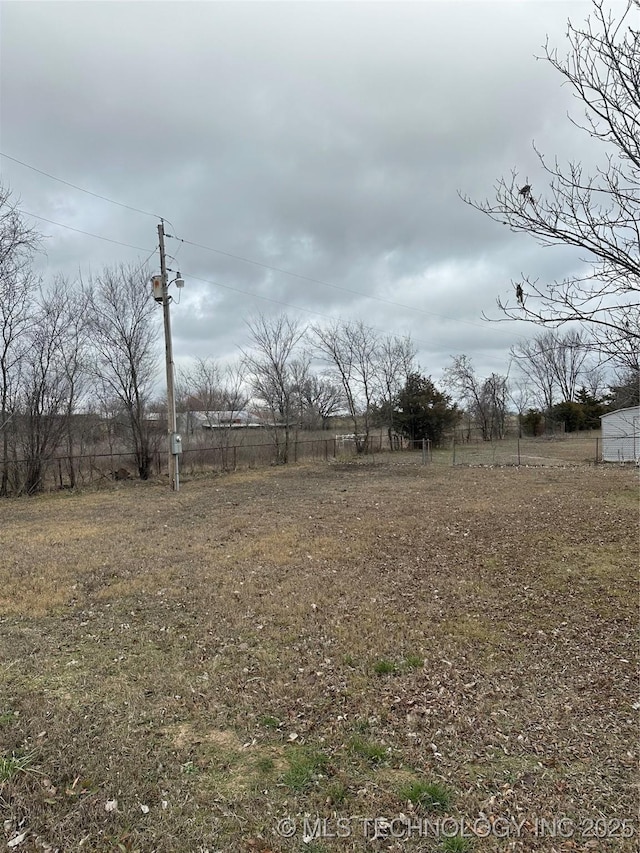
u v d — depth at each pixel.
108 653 4.48
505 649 4.51
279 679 3.96
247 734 3.26
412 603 5.66
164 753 3.06
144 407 18.83
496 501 12.05
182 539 8.79
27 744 3.14
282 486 15.98
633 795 2.63
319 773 2.85
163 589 6.18
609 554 7.34
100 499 14.15
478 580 6.45
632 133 2.64
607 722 3.32
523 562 7.15
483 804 2.59
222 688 3.84
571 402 45.00
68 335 17.12
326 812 2.56
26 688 3.87
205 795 2.69
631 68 2.59
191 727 3.35
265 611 5.42
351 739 3.16
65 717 3.45
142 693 3.77
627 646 4.51
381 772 2.86
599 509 10.50
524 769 2.86
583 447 32.59
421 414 33.34
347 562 7.29
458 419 35.75
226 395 30.64
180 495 14.46
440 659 4.29
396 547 8.07
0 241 14.30
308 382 36.91
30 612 5.48
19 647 4.61
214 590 6.12
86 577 6.71
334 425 40.25
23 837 2.41
